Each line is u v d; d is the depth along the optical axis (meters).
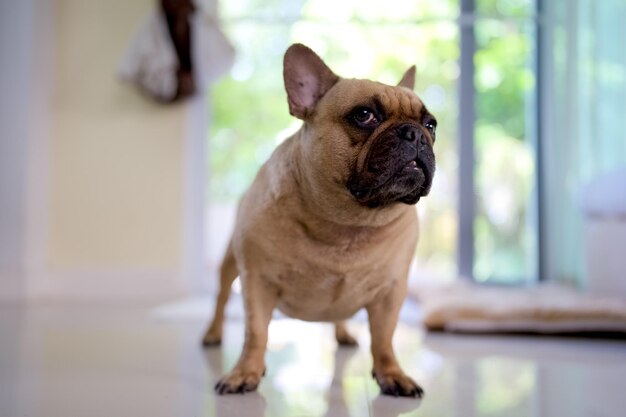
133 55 1.75
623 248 1.35
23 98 1.73
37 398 0.81
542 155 1.88
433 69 1.90
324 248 0.83
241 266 0.87
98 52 1.89
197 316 1.41
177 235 1.86
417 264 1.90
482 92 1.91
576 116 1.70
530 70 1.92
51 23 1.87
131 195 1.87
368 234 0.83
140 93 1.88
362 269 0.84
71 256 1.86
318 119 0.83
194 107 1.90
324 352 1.08
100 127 1.88
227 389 0.83
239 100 1.95
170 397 0.81
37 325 1.29
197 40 1.78
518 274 1.91
